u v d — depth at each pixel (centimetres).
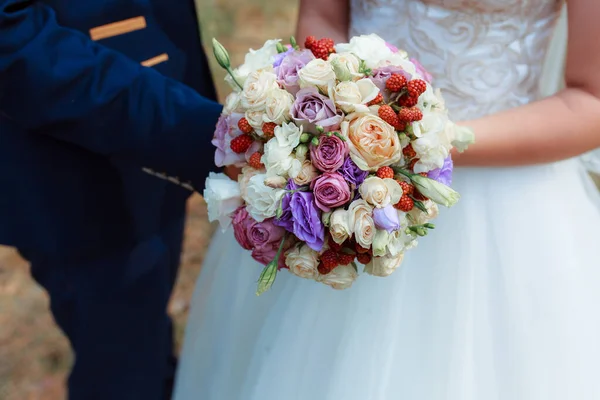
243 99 95
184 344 173
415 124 94
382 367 125
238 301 152
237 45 435
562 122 112
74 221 133
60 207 131
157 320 157
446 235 127
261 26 469
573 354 123
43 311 256
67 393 161
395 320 126
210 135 116
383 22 131
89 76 113
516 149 113
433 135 95
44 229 131
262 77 95
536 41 123
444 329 124
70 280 141
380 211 89
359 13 138
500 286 125
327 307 131
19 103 114
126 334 152
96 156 131
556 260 125
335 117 91
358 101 92
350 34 141
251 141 99
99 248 139
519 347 123
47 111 114
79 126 115
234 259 156
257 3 504
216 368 155
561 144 113
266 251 98
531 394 122
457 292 125
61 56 112
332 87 93
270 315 140
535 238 125
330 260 95
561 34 127
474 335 125
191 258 286
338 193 89
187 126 116
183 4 141
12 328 248
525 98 126
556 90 133
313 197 92
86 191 132
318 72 92
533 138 113
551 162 118
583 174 145
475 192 127
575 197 135
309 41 102
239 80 103
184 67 143
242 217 98
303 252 95
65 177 130
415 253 128
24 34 111
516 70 124
